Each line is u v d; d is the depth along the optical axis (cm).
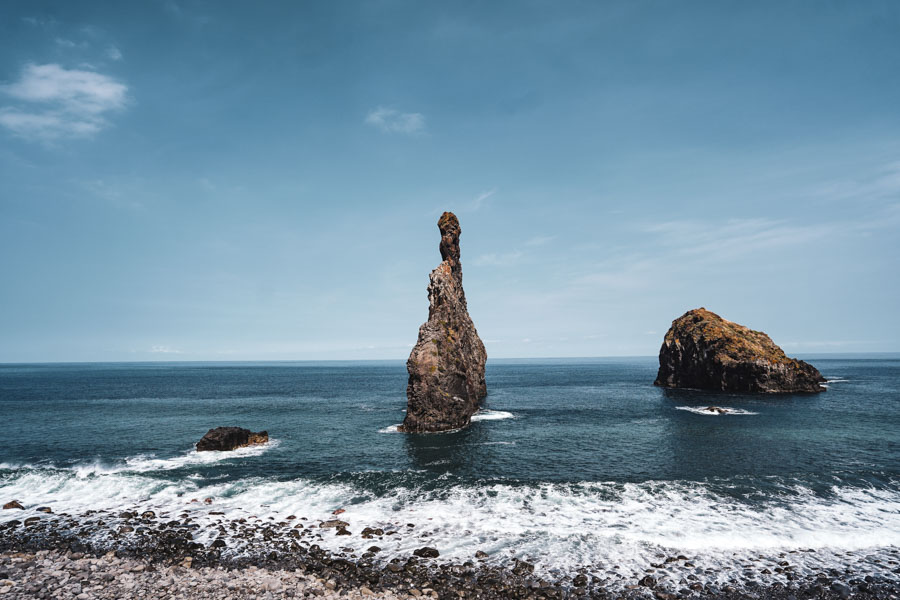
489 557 2103
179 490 3152
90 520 2606
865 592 1806
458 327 6191
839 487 3086
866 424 5362
